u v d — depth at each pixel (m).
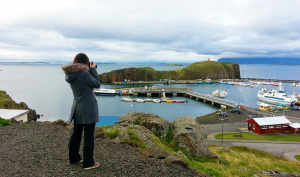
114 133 9.73
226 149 20.62
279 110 70.19
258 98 106.38
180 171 6.07
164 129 14.05
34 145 7.09
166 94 117.38
